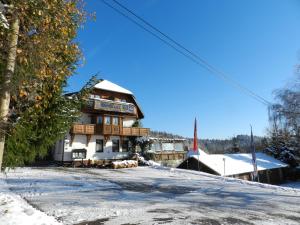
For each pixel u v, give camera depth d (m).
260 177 39.00
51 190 13.62
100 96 34.12
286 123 30.61
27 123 7.46
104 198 12.09
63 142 29.83
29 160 8.30
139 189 15.55
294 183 43.03
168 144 40.19
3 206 7.18
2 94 5.95
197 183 19.73
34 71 6.20
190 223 8.22
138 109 37.94
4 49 5.94
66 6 6.51
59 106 8.45
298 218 9.49
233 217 9.24
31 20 5.91
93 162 31.48
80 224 7.79
